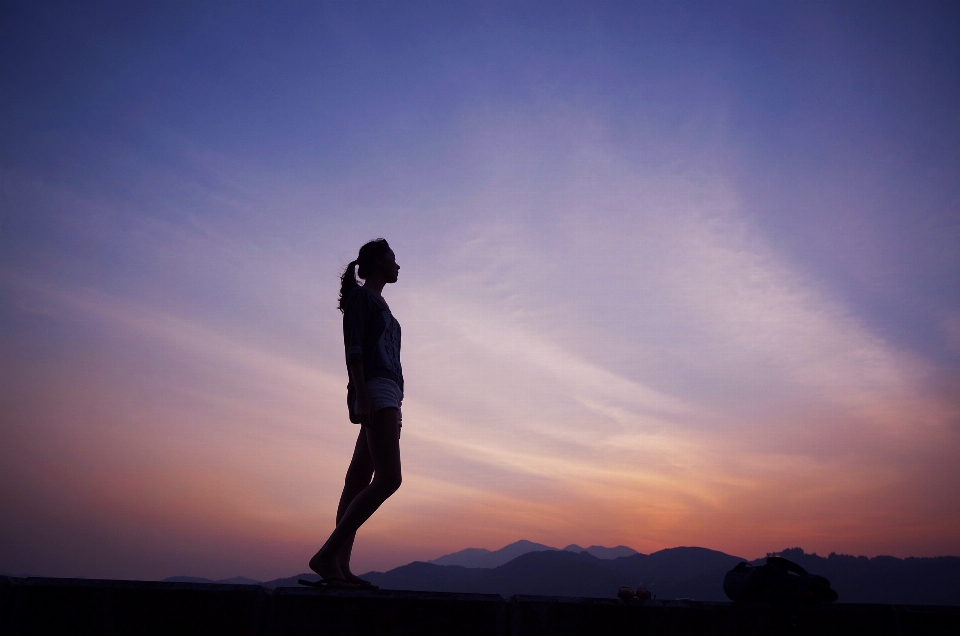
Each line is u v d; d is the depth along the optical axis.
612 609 2.76
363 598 2.50
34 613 2.26
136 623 2.31
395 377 3.28
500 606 2.61
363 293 3.43
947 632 3.11
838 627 3.04
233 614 2.38
